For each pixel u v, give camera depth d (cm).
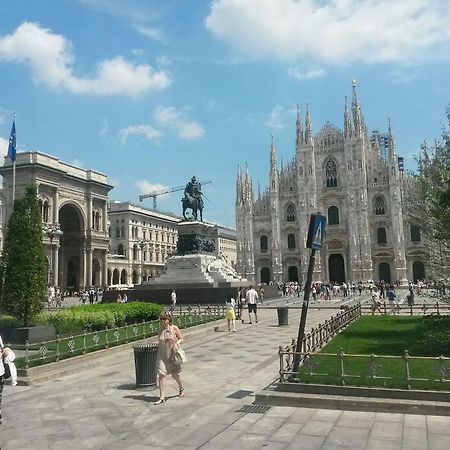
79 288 9506
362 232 9744
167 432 1002
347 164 10050
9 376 1194
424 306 3422
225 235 19150
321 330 1911
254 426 1025
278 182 10781
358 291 8700
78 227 9675
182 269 5059
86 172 9762
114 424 1068
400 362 1449
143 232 13688
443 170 2391
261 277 10762
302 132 10575
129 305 2983
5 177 8394
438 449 862
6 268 2452
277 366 1692
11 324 2464
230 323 3103
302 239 10250
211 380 1497
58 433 1015
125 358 1955
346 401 1133
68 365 1706
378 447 881
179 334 1312
